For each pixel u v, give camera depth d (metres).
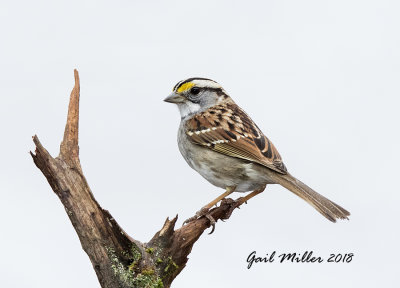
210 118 10.94
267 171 10.09
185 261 8.92
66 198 7.91
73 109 8.01
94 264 8.02
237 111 11.45
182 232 8.96
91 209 7.92
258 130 10.78
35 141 7.75
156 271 8.20
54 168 7.89
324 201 9.42
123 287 7.96
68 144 8.01
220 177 10.67
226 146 10.48
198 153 10.91
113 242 7.95
